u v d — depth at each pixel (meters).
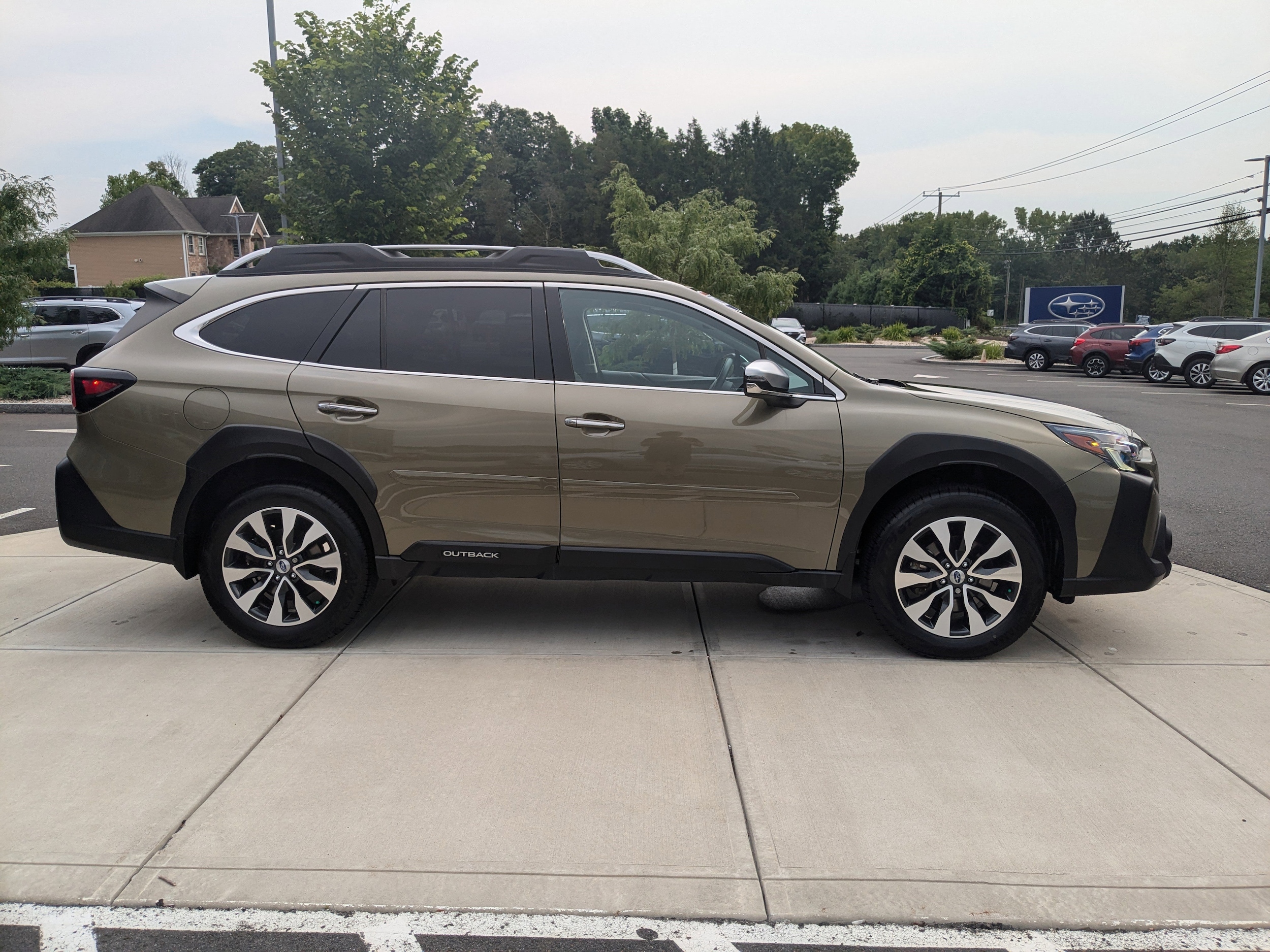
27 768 3.20
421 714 3.63
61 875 2.63
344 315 4.29
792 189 79.75
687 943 2.39
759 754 3.34
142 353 4.27
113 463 4.23
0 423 12.84
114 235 60.81
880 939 2.41
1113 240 109.44
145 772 3.18
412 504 4.21
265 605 4.31
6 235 15.08
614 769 3.22
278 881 2.62
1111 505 4.15
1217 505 7.96
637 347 4.25
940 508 4.12
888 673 4.10
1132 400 18.28
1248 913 2.52
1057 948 2.39
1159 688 3.96
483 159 15.05
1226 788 3.14
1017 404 4.36
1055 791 3.11
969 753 3.36
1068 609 5.07
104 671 4.03
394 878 2.63
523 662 4.18
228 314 4.32
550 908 2.52
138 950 2.36
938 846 2.80
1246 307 76.38
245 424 4.16
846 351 40.12
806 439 4.13
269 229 83.81
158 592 5.19
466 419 4.15
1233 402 17.89
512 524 4.23
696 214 12.29
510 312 4.27
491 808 2.97
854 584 4.41
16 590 5.20
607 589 5.34
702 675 4.05
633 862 2.71
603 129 87.25
